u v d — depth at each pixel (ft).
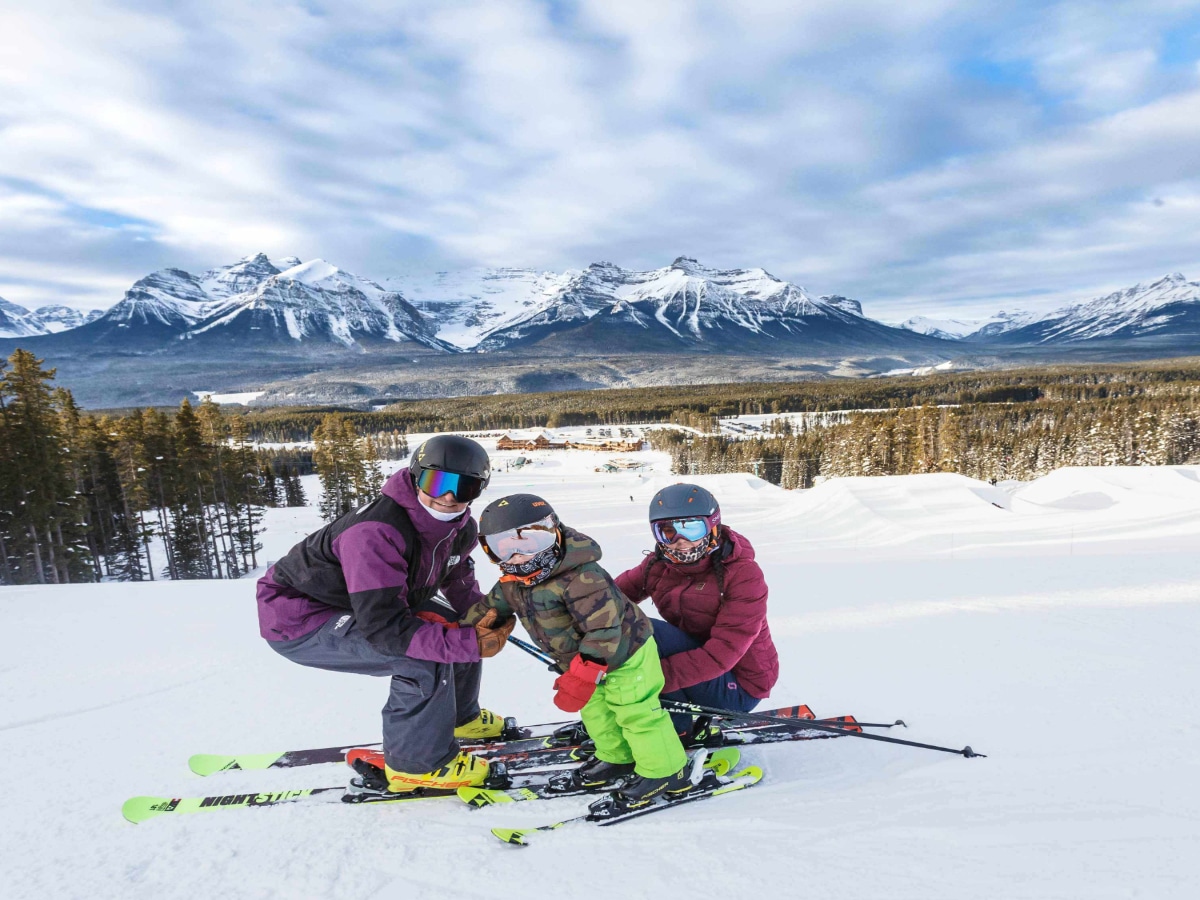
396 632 8.75
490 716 11.91
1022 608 24.73
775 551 77.82
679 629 10.80
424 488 8.77
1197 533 55.57
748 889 6.68
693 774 9.47
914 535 78.95
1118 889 6.16
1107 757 9.69
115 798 10.37
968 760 9.98
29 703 16.74
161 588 37.52
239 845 8.45
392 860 7.89
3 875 7.98
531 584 8.87
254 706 15.75
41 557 91.71
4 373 83.61
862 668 17.28
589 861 7.56
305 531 162.61
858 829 7.80
